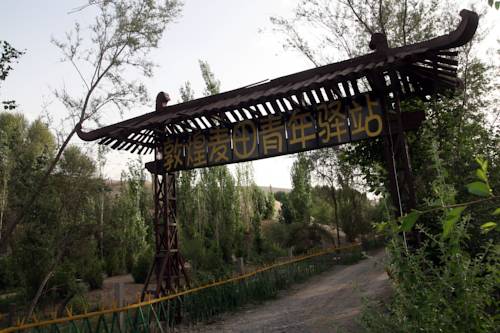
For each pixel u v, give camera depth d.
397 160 6.82
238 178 30.19
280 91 6.73
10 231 13.59
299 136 7.48
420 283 2.60
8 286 17.78
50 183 13.73
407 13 13.40
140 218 26.20
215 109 7.63
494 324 2.44
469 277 2.47
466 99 11.31
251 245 26.27
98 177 14.87
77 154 14.38
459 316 2.42
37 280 13.59
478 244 5.32
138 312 7.30
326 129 7.20
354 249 20.47
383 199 2.96
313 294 11.48
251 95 7.50
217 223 25.72
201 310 9.09
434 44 5.73
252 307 10.37
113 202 25.78
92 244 15.56
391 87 6.71
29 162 15.48
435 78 6.40
